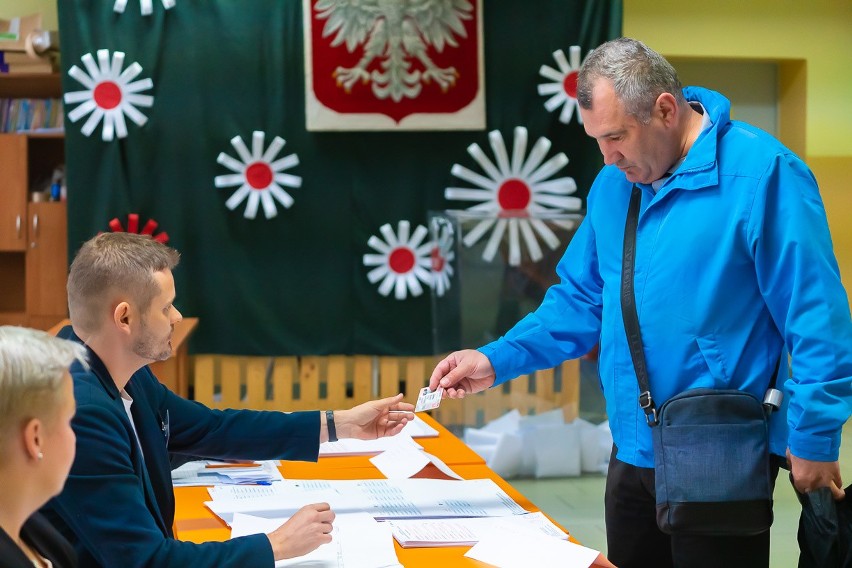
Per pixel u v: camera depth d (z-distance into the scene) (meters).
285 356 5.45
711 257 2.06
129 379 1.91
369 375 5.58
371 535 1.94
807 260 1.96
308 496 2.24
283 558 1.73
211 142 5.31
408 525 2.02
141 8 5.21
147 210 5.31
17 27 5.83
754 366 2.07
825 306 1.95
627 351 2.19
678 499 2.01
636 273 2.16
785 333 2.01
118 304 1.75
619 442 2.24
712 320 2.06
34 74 5.71
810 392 1.93
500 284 4.69
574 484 4.81
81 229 5.28
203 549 1.68
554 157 5.45
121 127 5.20
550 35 5.43
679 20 6.30
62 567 1.43
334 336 5.48
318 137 5.39
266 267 5.41
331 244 5.45
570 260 2.48
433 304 5.15
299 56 5.33
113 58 5.18
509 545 1.89
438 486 2.34
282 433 2.22
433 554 1.87
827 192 6.54
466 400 4.84
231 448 2.21
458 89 5.36
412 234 5.48
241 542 1.71
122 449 1.71
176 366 4.71
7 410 1.14
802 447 1.95
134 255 1.76
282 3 5.30
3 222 5.79
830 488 1.99
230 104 5.30
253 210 5.31
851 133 6.53
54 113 5.98
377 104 5.34
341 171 5.41
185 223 5.33
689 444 2.02
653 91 2.04
